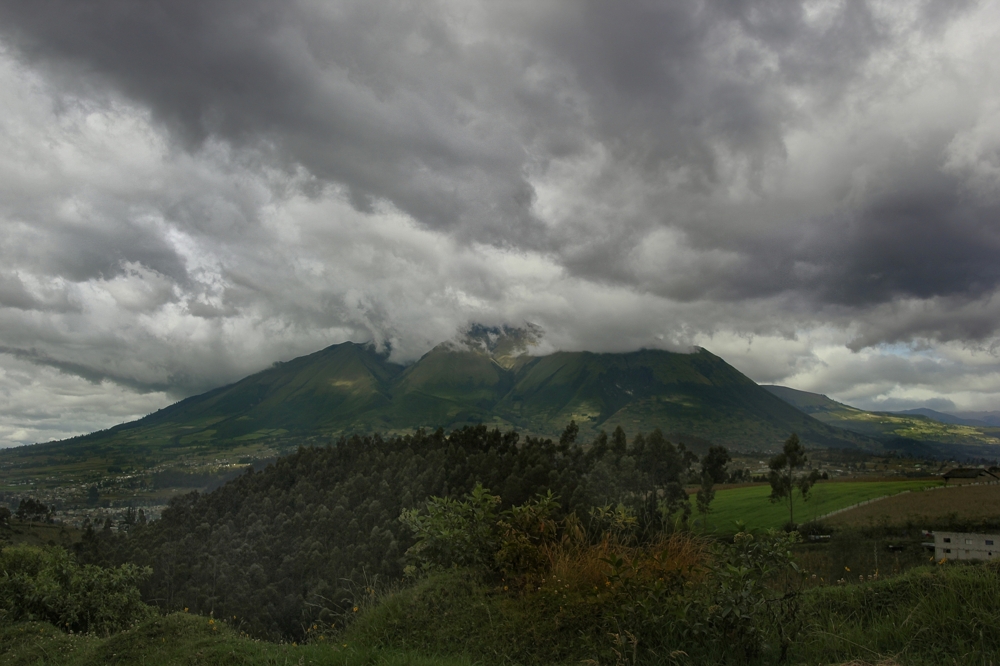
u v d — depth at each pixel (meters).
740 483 86.38
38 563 15.18
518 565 8.24
